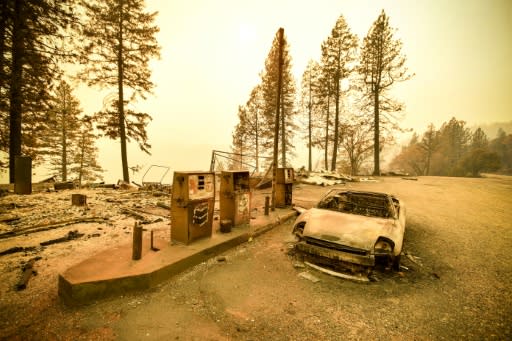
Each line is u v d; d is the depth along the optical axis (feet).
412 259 15.23
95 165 105.70
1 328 8.21
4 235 16.58
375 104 88.17
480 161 193.36
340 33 88.48
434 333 8.62
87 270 10.82
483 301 10.73
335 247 12.85
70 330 8.31
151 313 9.43
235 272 13.12
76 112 92.53
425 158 226.38
